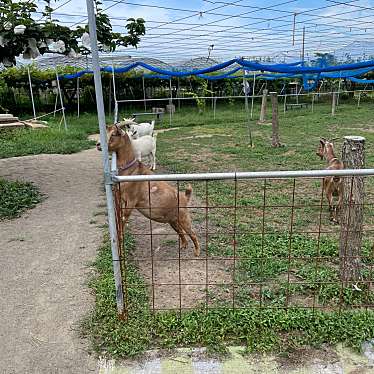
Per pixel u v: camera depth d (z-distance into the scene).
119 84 27.97
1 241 5.75
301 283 4.02
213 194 7.53
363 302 3.94
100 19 7.25
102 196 7.77
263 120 20.11
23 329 3.71
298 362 3.21
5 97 25.30
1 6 6.94
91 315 3.81
